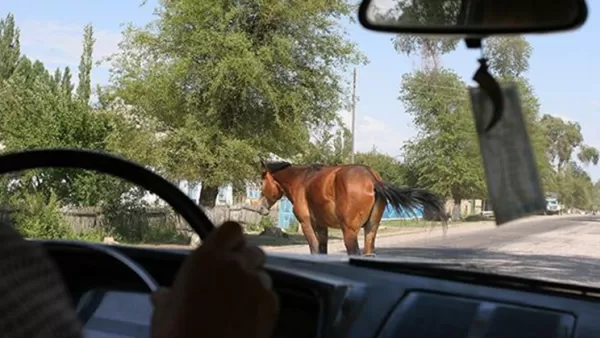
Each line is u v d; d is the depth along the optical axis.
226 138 21.11
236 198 24.86
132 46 21.31
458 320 2.04
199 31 20.34
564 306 2.05
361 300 2.09
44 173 12.48
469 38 1.31
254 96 21.31
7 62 51.06
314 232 10.96
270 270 2.13
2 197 6.70
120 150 21.25
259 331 1.11
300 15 20.44
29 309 0.84
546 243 17.59
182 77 20.47
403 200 10.20
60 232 14.41
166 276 2.31
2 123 23.41
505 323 2.01
